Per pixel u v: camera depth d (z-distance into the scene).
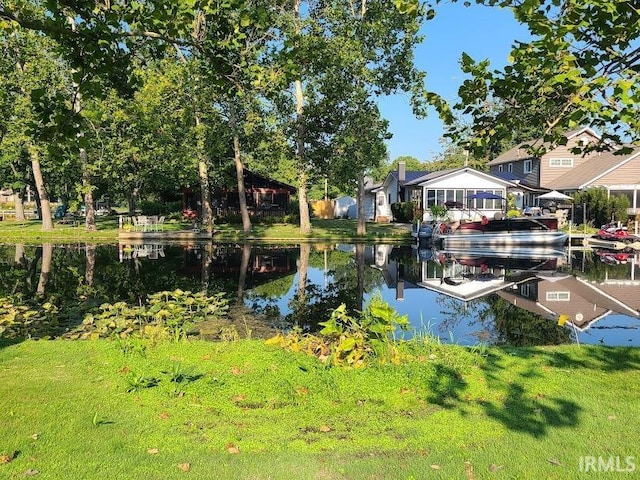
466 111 5.01
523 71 4.55
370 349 6.09
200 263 19.97
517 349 6.99
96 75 6.08
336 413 4.68
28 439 4.04
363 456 3.84
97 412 4.60
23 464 3.66
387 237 31.09
